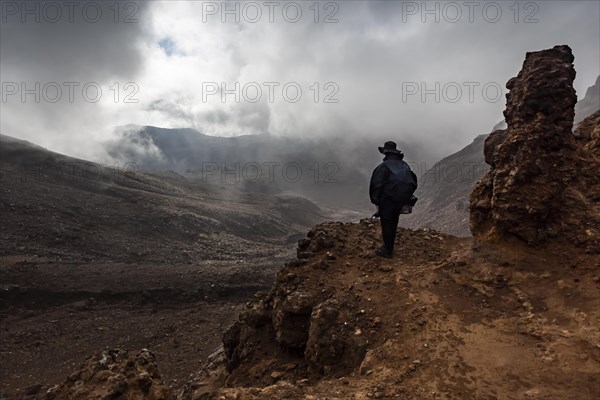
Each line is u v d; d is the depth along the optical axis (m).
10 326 26.03
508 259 7.76
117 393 4.95
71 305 29.89
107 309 29.91
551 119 8.45
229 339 11.05
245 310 10.64
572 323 6.02
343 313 7.43
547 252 7.59
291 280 9.05
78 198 61.97
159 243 55.84
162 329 26.50
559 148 8.38
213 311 30.25
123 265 37.69
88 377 5.17
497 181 8.23
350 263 9.11
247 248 63.16
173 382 19.09
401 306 7.27
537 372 5.25
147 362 5.93
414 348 6.19
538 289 6.96
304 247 10.48
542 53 9.05
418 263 8.89
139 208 66.38
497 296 7.11
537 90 8.60
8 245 41.25
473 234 8.96
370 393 5.29
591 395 4.70
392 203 8.81
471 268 8.04
